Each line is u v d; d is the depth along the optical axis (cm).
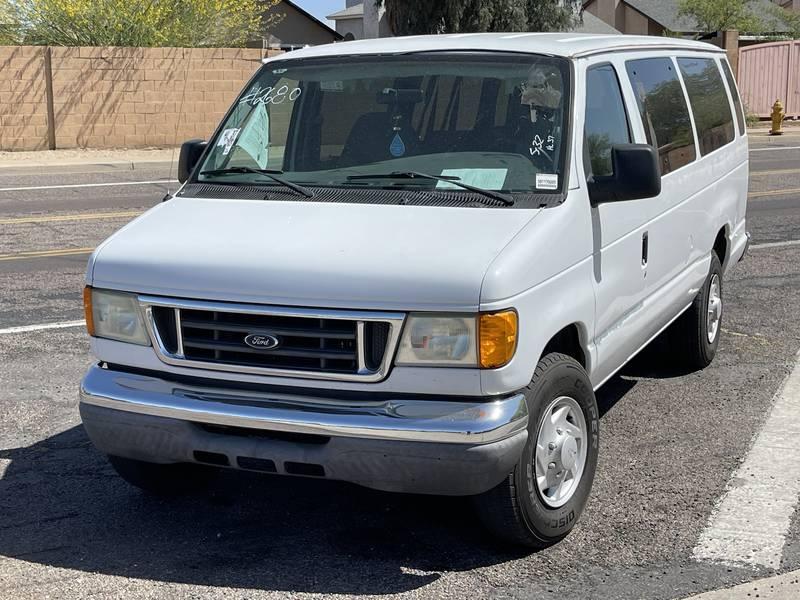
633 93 586
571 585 435
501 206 472
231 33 2744
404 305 416
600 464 572
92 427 465
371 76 546
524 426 428
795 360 775
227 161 544
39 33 2500
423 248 435
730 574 443
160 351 452
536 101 510
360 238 448
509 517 444
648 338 621
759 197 1648
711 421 643
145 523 501
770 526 489
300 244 447
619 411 664
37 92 2336
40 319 883
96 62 2378
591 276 499
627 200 502
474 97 519
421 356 417
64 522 502
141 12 2536
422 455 415
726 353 796
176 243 465
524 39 564
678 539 477
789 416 650
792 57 3384
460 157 503
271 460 434
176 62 2455
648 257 587
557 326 457
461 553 466
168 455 455
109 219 1436
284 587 434
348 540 481
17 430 628
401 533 488
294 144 540
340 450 422
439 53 546
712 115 743
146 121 2452
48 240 1264
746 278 1066
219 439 441
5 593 428
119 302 459
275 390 439
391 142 520
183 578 443
